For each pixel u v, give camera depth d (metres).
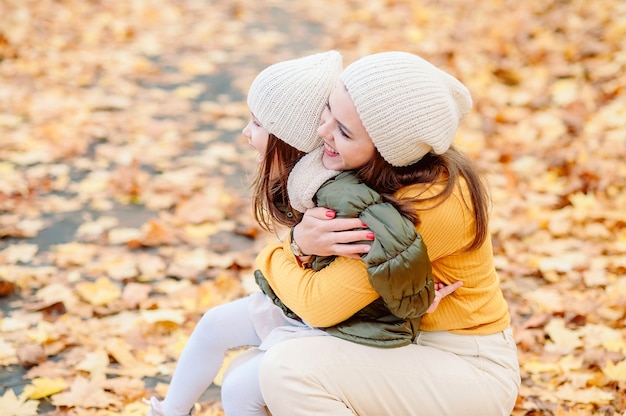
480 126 5.06
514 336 3.10
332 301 2.02
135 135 5.11
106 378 2.90
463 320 2.11
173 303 3.38
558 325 3.16
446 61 6.05
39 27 6.93
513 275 3.61
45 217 4.11
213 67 6.34
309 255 2.09
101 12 7.55
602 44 5.84
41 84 5.80
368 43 6.67
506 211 4.11
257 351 2.21
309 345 2.03
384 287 1.91
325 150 2.08
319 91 2.10
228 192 4.46
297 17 7.59
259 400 2.10
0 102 5.43
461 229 2.03
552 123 4.96
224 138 5.18
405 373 2.03
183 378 2.36
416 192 2.00
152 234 3.91
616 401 2.73
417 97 1.92
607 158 4.48
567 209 4.12
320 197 2.04
